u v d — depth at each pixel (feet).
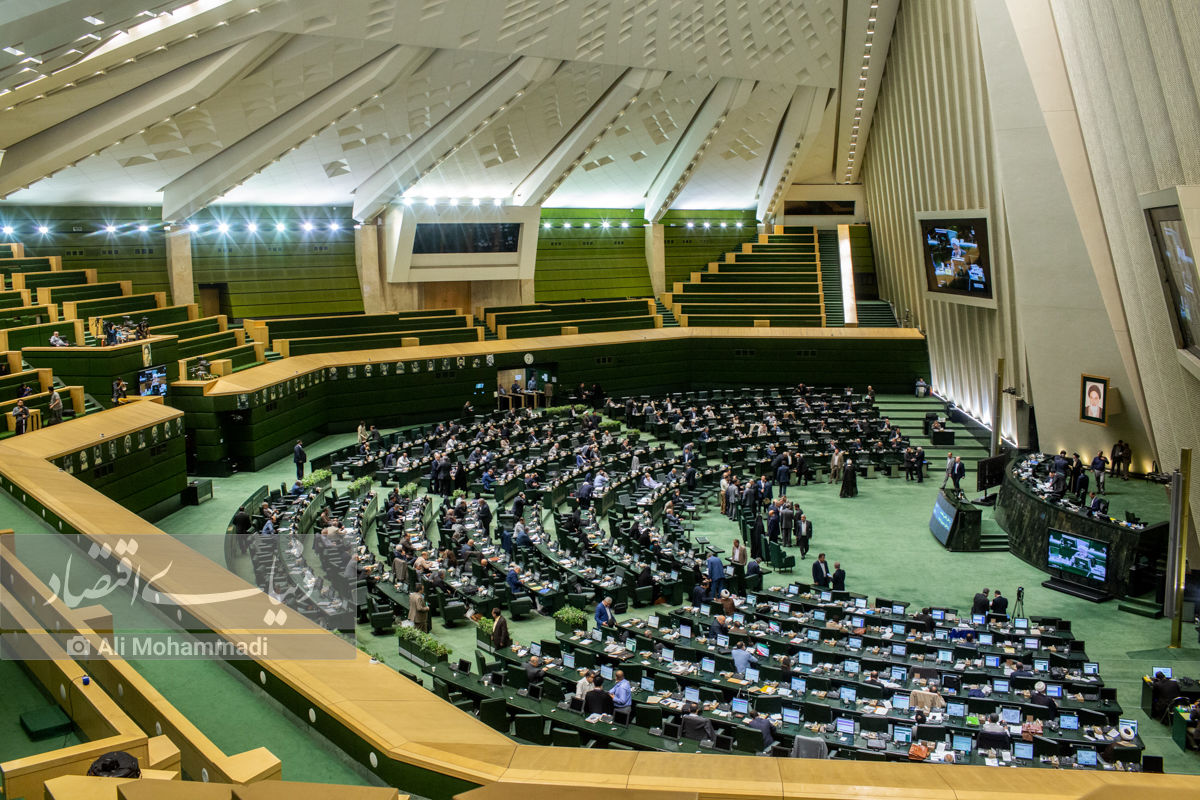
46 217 124.26
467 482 104.99
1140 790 12.37
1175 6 57.11
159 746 26.03
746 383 159.33
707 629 66.28
